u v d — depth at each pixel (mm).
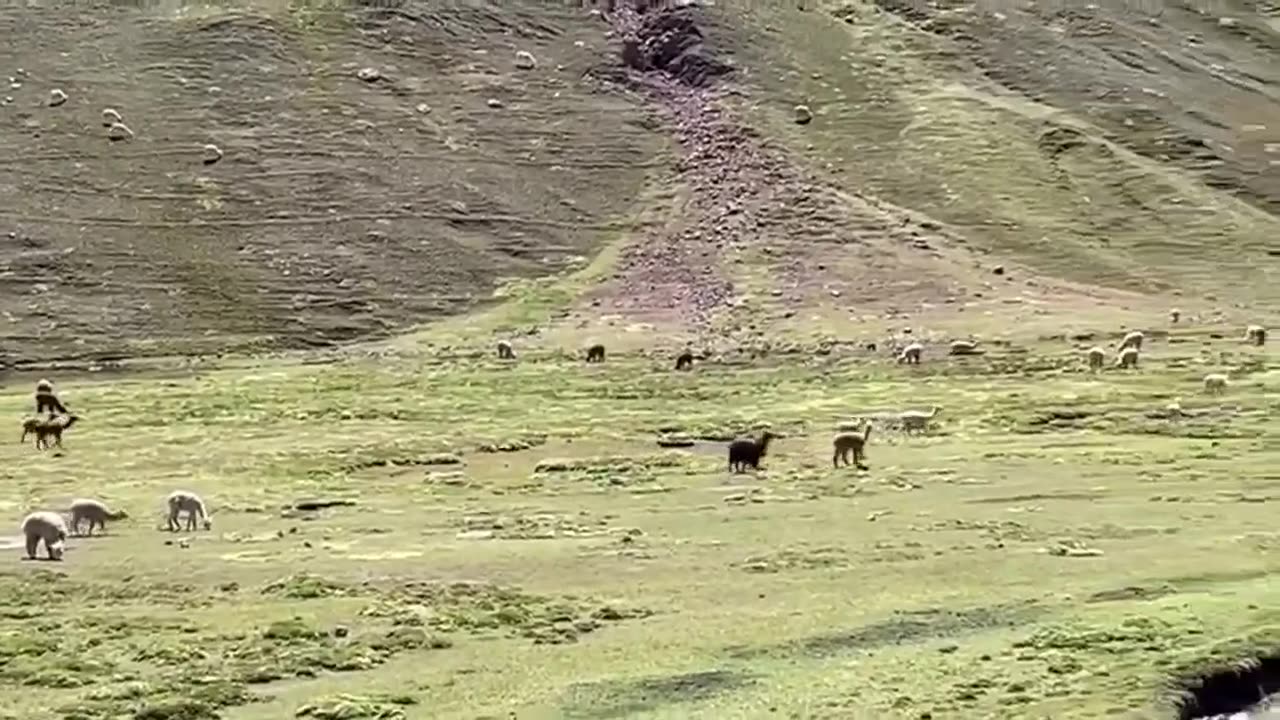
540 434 65375
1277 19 184125
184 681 27766
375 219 115188
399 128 129125
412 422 70250
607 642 30547
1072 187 129625
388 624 32188
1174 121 146125
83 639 31266
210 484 55438
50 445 65750
